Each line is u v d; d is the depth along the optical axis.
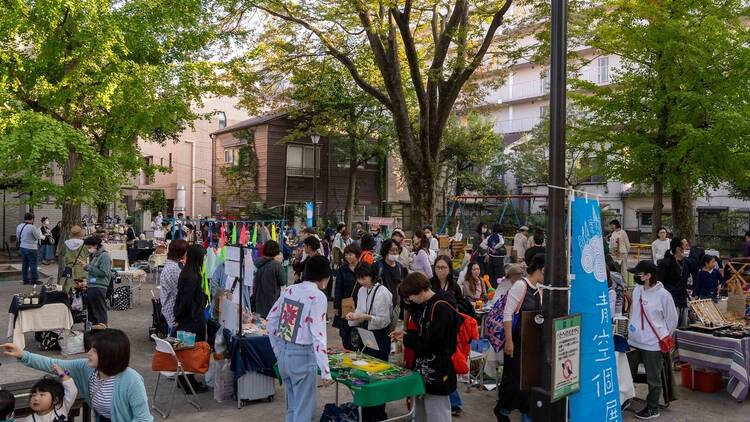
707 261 10.20
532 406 4.08
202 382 6.88
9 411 3.79
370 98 27.81
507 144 40.06
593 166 16.17
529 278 5.28
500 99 43.78
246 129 32.66
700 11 13.88
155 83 11.05
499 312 5.51
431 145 16.77
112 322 10.38
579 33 14.99
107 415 3.40
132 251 16.56
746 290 10.52
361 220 34.50
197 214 37.41
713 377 6.96
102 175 11.14
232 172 31.81
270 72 18.25
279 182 31.91
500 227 13.58
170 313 6.77
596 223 4.48
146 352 8.25
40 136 9.30
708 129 12.60
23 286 14.60
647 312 6.01
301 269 7.86
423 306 4.71
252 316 7.16
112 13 11.10
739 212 28.56
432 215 16.62
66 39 10.68
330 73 19.59
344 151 30.75
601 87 15.42
